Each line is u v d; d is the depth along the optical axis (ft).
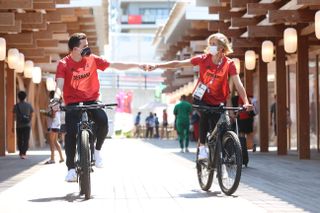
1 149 113.19
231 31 115.44
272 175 70.49
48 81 152.66
